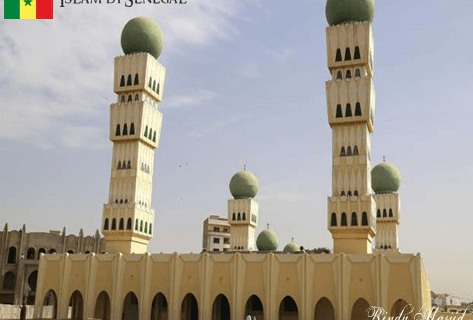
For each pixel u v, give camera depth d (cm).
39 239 10875
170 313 6575
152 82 8469
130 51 8569
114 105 8331
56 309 7388
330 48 7500
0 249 10450
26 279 10438
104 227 7981
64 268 7288
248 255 6469
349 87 7269
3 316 7500
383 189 10925
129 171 8100
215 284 6525
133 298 7438
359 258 6009
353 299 5925
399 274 5803
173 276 6669
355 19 7550
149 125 8338
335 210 6975
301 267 6172
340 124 7288
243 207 11244
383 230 10688
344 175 7106
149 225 8275
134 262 6994
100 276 7131
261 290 6316
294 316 6619
